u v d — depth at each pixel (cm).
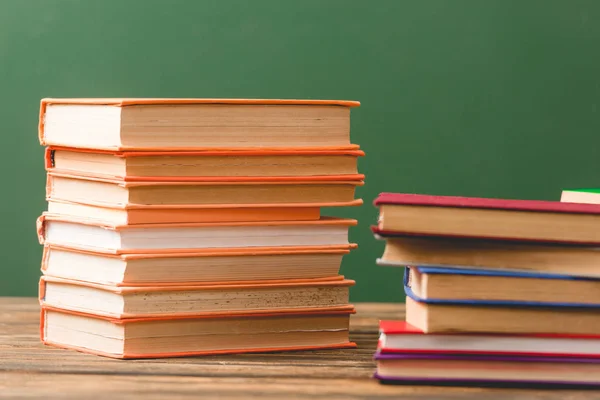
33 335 133
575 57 208
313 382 104
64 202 122
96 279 117
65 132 121
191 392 99
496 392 100
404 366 103
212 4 206
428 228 101
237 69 207
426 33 208
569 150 209
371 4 207
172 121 114
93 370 109
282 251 119
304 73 207
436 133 209
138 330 115
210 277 117
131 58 206
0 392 99
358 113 208
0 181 209
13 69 207
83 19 206
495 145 209
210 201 117
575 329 103
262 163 118
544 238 102
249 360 116
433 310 101
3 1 206
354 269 213
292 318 122
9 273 210
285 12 206
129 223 113
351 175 123
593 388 102
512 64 208
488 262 103
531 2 208
